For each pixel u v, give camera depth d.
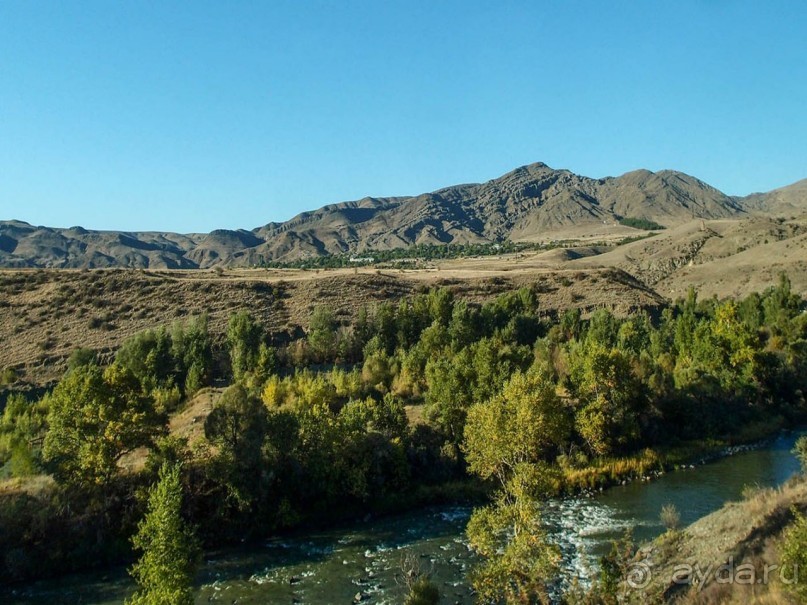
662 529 42.78
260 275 165.12
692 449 63.81
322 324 106.75
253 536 46.59
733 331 82.88
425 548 43.00
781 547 22.34
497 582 28.28
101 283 126.12
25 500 43.53
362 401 66.25
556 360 82.31
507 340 101.62
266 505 48.09
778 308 114.75
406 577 36.69
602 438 59.88
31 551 41.28
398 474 54.03
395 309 124.44
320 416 53.84
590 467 57.47
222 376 92.25
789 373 83.38
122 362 85.31
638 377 67.62
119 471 47.81
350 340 104.25
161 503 32.19
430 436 59.91
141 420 46.59
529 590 28.05
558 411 54.97
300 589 37.16
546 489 37.44
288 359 98.94
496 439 47.41
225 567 41.16
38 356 97.44
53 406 47.41
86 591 38.34
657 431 65.88
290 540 46.03
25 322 109.00
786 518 29.20
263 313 122.19
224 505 46.62
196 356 85.31
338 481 51.47
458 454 58.22
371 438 54.84
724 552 28.05
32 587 39.12
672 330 105.19
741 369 78.94
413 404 73.06
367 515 50.81
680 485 53.84
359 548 43.72
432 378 69.06
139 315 115.62
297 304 129.38
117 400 46.31
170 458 46.69
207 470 47.06
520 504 30.91
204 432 50.84
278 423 50.69
